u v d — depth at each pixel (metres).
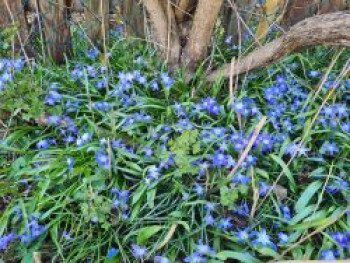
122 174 0.59
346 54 0.82
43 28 0.81
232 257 0.48
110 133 0.64
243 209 0.55
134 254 0.49
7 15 0.77
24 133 0.66
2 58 0.76
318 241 0.52
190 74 0.78
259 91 0.77
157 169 0.57
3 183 0.57
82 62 0.81
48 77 0.76
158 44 0.77
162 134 0.66
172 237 0.53
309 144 0.63
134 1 0.81
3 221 0.54
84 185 0.56
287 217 0.53
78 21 0.88
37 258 0.48
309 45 0.64
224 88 0.77
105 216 0.53
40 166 0.60
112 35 0.87
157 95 0.76
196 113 0.69
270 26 0.77
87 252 0.51
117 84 0.73
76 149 0.60
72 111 0.69
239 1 0.82
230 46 0.85
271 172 0.60
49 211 0.54
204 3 0.69
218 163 0.57
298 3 0.87
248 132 0.64
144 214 0.55
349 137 0.63
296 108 0.70
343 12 0.59
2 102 0.65
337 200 0.56
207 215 0.52
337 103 0.70
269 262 0.47
